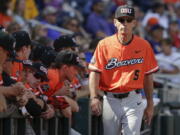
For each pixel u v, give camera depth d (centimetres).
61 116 1633
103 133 1797
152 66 1758
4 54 1327
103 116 1756
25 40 1515
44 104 1471
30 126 1467
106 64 1731
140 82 1733
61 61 1628
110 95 1734
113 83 1727
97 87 1739
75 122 1803
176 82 2847
